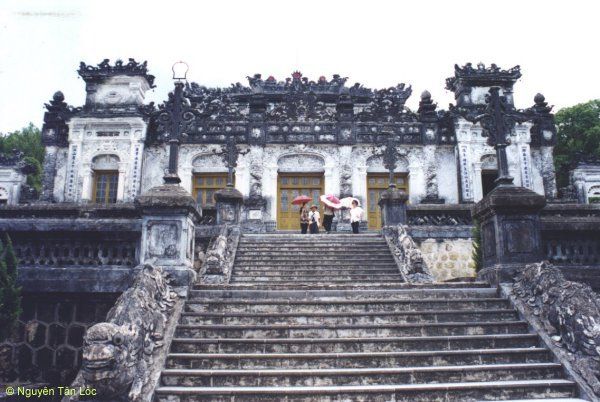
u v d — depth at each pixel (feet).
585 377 19.80
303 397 19.10
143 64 77.92
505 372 20.85
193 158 76.18
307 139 76.95
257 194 74.23
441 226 51.44
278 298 27.96
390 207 51.72
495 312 25.50
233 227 47.93
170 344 22.26
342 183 75.15
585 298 21.99
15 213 61.00
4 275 24.41
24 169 83.41
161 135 76.69
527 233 28.94
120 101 76.84
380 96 81.66
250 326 23.80
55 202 74.23
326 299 27.94
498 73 77.97
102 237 28.94
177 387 19.80
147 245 27.71
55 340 27.61
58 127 77.10
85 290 27.55
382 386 19.65
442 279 49.98
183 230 27.94
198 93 85.46
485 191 81.46
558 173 94.63
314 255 42.68
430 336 23.71
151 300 23.12
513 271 28.14
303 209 61.46
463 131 76.13
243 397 19.07
